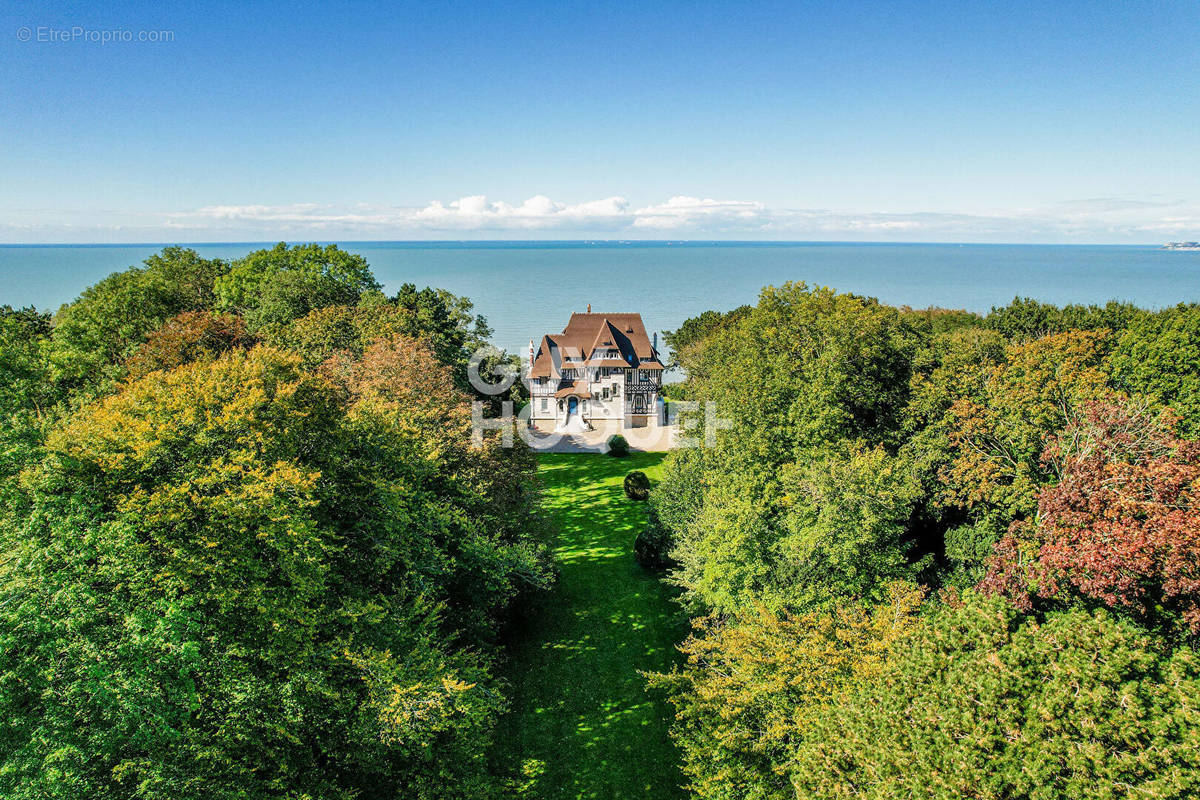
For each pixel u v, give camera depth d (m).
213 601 16.45
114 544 15.13
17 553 14.72
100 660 13.37
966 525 29.34
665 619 31.45
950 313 67.31
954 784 12.42
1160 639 14.46
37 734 12.53
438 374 37.50
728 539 23.66
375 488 21.84
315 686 15.85
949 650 15.49
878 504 22.33
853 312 36.34
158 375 22.23
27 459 19.31
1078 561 16.14
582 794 21.48
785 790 16.06
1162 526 15.52
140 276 58.31
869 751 13.94
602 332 71.81
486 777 18.89
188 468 18.12
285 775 15.64
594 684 26.84
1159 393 32.28
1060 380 28.52
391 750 17.67
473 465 28.59
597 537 40.81
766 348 38.47
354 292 63.44
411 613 19.81
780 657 17.39
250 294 60.31
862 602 20.38
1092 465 19.50
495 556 25.33
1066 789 11.84
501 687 26.27
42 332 60.81
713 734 17.67
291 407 21.14
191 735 14.05
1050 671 13.70
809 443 30.39
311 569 17.42
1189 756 11.47
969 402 29.88
